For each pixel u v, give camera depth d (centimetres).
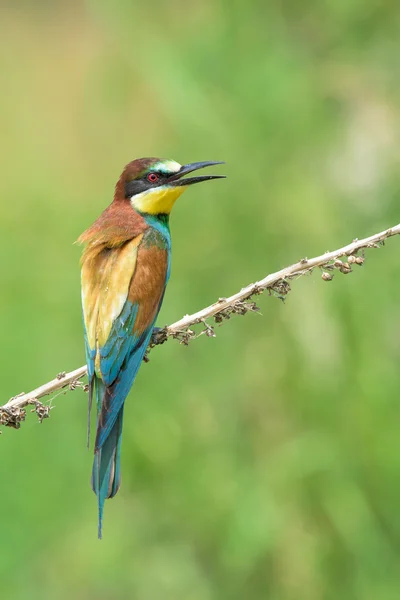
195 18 1357
